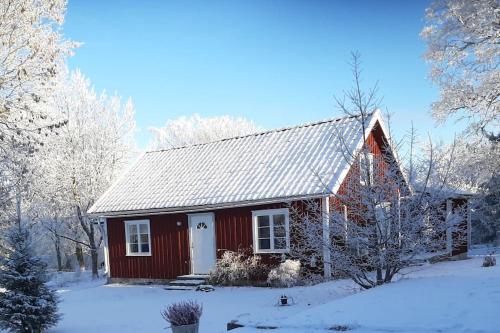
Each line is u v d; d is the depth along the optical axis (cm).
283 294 1453
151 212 2131
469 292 773
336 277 1638
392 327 632
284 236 1814
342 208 1528
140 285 2162
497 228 3175
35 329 1220
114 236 2314
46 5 1520
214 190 2014
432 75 2447
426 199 1194
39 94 1493
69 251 3703
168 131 4822
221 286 1867
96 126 3020
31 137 1495
